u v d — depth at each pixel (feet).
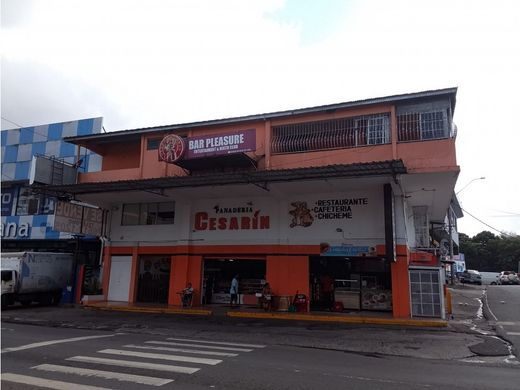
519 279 171.94
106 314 62.03
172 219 75.25
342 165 48.93
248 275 70.49
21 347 34.45
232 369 26.78
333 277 64.44
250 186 61.46
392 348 36.60
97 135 75.97
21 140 98.78
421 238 73.20
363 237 60.90
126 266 77.71
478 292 105.50
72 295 76.48
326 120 61.00
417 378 25.38
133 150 81.30
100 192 69.21
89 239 84.48
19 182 95.66
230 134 60.90
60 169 73.56
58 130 95.40
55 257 78.74
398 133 56.08
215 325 50.37
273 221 67.21
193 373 25.57
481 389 22.99
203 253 70.90
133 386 22.40
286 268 64.34
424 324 50.70
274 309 62.85
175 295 71.15
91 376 24.56
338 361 30.42
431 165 52.85
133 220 78.59
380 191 61.21
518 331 46.34
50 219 89.86
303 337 41.93
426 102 55.93
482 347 37.01
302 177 54.85
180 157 63.16
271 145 63.57
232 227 69.77
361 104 57.88
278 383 23.47
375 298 61.93
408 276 57.36
